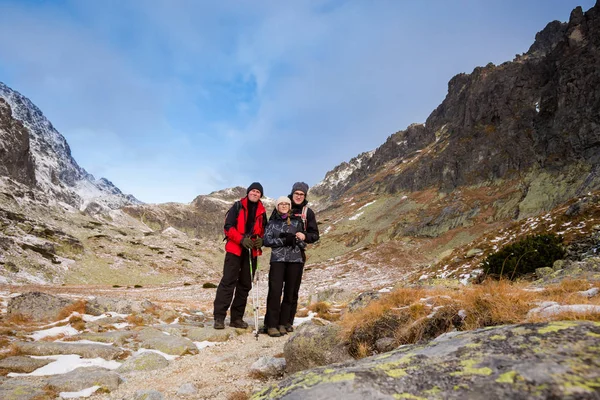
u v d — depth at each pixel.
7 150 128.38
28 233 78.81
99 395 4.46
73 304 10.58
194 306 19.78
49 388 4.43
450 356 1.95
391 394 1.71
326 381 1.98
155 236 130.50
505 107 109.69
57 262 73.50
